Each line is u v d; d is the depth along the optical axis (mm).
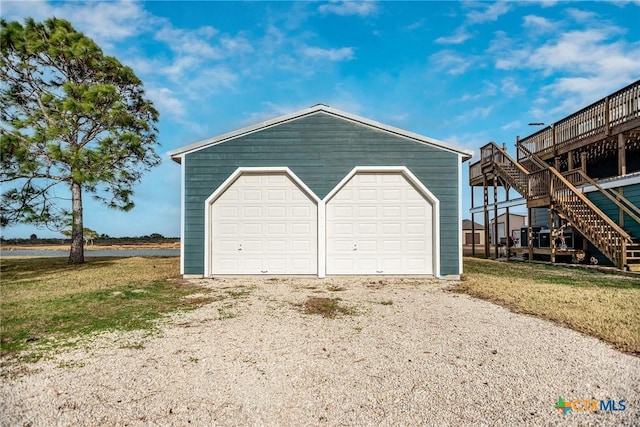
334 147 9695
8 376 3381
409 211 9688
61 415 2705
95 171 11602
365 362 3652
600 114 11891
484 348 4027
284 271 9617
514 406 2787
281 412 2727
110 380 3281
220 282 8891
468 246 31109
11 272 11602
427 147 9664
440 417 2641
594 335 4441
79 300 6758
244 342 4285
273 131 9727
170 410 2766
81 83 13812
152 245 37875
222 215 9695
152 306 6223
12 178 11297
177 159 9859
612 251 10281
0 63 12516
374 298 6855
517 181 14742
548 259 14008
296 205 9695
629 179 10523
